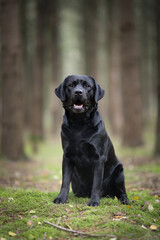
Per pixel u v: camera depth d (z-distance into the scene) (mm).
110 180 4516
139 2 15055
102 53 24234
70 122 4098
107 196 4598
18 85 9852
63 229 3346
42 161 10047
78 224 3469
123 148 12852
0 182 6492
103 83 30359
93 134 4043
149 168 7938
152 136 18266
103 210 3852
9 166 8688
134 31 13031
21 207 3947
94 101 4246
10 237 3178
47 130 24750
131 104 13086
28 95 21859
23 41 18578
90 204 4020
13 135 9719
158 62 9930
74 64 31953
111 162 4461
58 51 20391
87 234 3217
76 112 3932
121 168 4512
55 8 17328
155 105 30875
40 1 17094
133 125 13016
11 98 9742
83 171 4238
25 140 16125
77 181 4469
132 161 9352
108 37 18828
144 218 3756
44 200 4160
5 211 3828
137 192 5207
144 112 24703
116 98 20016
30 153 12156
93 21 16953
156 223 3656
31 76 22438
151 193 5168
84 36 18766
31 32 19672
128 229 3377
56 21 17844
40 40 17297
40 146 14523
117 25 16047
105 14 18438
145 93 24578
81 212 3836
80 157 4121
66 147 4117
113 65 19531
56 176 7316
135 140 12969
